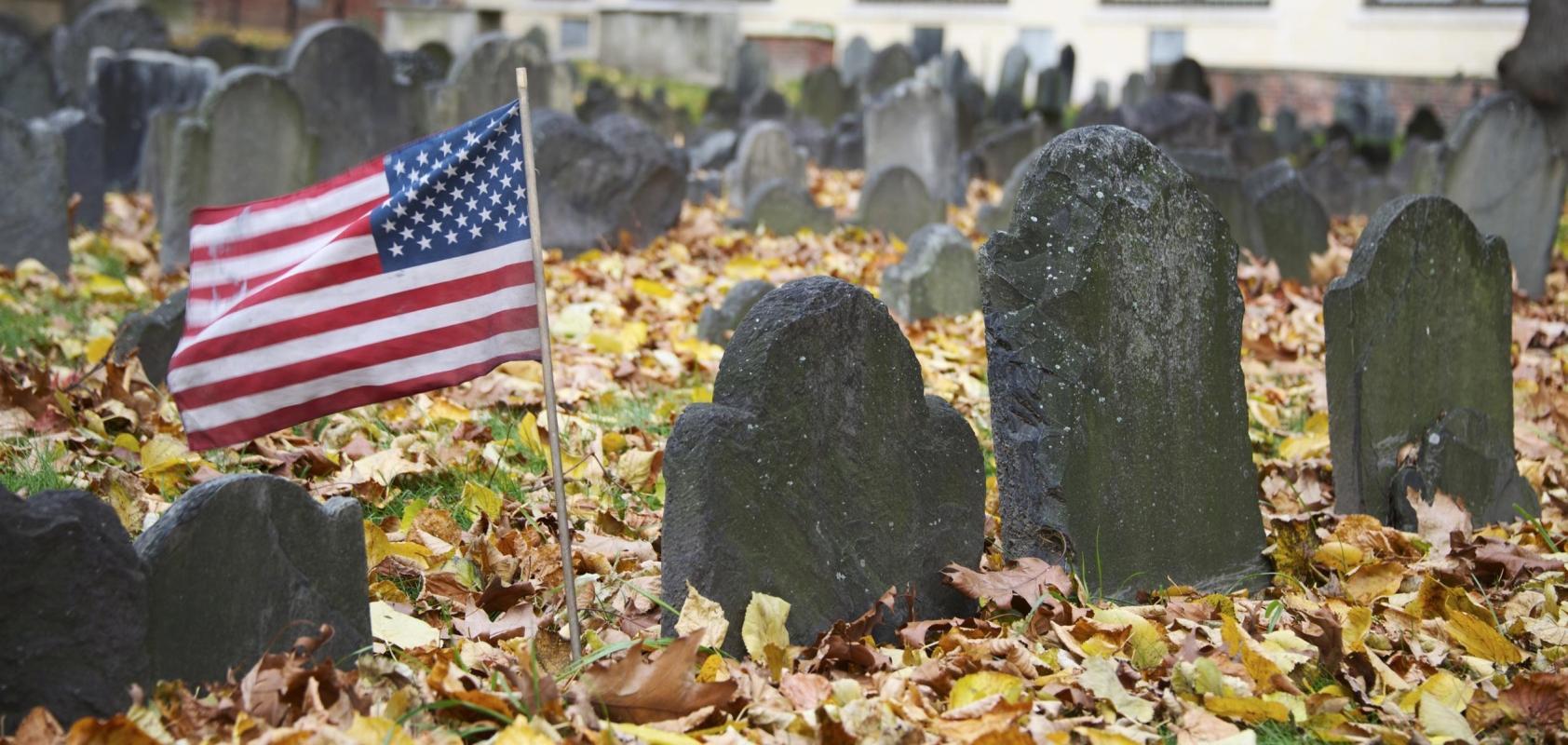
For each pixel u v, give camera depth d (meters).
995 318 4.49
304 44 11.66
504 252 3.71
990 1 35.22
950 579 4.27
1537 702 3.70
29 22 25.86
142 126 15.73
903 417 4.20
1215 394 4.86
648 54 30.03
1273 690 3.77
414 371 3.70
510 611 4.17
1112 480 4.54
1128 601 4.55
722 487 3.82
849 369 4.05
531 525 4.96
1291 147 23.25
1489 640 4.14
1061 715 3.60
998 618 4.31
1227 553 4.93
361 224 3.59
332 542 3.53
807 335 3.94
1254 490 5.03
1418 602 4.49
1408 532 5.39
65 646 3.04
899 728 3.30
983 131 20.02
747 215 11.96
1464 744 3.54
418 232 3.64
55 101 15.53
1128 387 4.57
